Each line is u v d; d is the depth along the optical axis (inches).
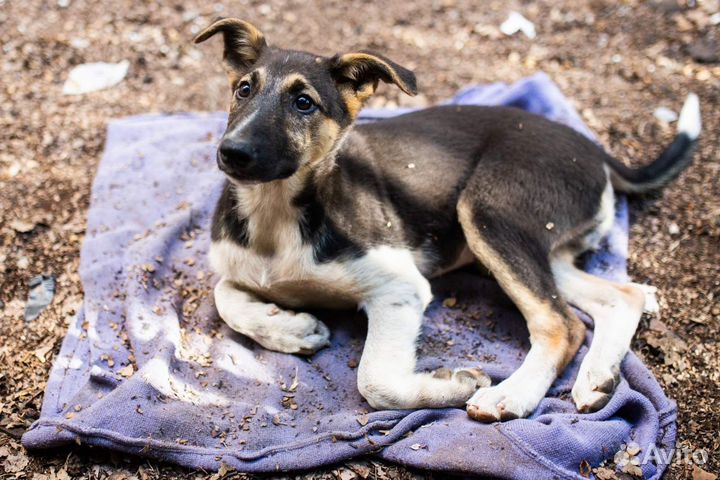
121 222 41.4
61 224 41.8
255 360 36.0
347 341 37.1
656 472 33.1
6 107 47.6
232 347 36.3
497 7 57.2
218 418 34.1
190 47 53.0
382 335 35.1
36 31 52.6
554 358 35.1
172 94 49.9
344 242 35.6
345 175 36.5
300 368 35.8
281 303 37.5
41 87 49.3
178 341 36.5
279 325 36.0
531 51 53.7
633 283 40.2
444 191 38.1
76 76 50.2
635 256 41.3
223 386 35.3
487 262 36.8
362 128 39.1
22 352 36.9
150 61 51.8
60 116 47.4
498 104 46.8
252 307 36.4
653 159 46.0
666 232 42.2
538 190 37.3
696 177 44.5
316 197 35.3
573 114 46.0
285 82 34.1
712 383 36.3
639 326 38.2
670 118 48.1
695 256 41.2
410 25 55.8
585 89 50.4
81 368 36.0
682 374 36.7
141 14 54.6
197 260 39.9
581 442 32.9
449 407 34.3
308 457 32.8
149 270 38.8
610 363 35.2
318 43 53.9
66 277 39.6
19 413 34.8
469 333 37.9
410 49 53.9
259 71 34.6
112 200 42.2
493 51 53.9
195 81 50.8
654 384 35.3
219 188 42.6
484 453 32.4
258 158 32.8
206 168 43.8
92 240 40.4
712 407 35.5
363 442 33.0
